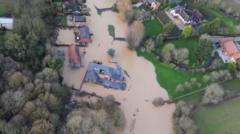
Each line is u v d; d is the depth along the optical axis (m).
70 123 194.75
